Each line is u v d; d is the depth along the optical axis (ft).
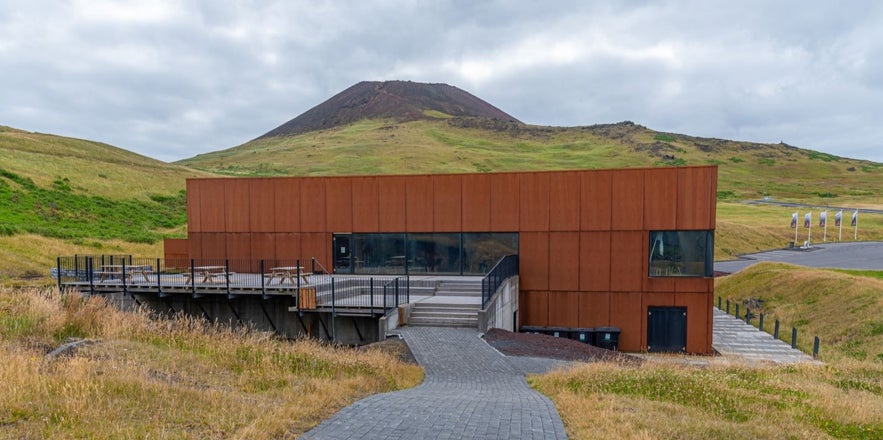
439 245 77.10
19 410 18.35
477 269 75.66
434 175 77.00
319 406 23.54
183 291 65.26
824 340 75.10
